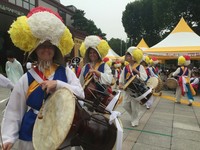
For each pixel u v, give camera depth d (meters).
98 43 3.62
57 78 1.80
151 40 37.31
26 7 18.20
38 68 1.79
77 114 1.65
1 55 15.05
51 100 1.69
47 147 1.55
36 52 1.78
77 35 22.94
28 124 1.74
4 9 12.69
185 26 13.77
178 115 6.65
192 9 23.27
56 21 1.67
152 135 4.68
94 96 2.77
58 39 1.71
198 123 5.75
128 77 5.17
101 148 1.76
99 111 2.05
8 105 1.77
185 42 12.80
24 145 1.75
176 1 23.94
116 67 14.95
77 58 4.16
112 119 1.83
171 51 12.39
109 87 3.41
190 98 8.47
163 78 14.63
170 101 9.42
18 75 5.69
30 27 1.62
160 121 5.86
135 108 5.23
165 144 4.20
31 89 1.74
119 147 1.77
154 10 29.64
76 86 1.85
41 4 22.03
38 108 1.75
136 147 4.00
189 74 8.80
